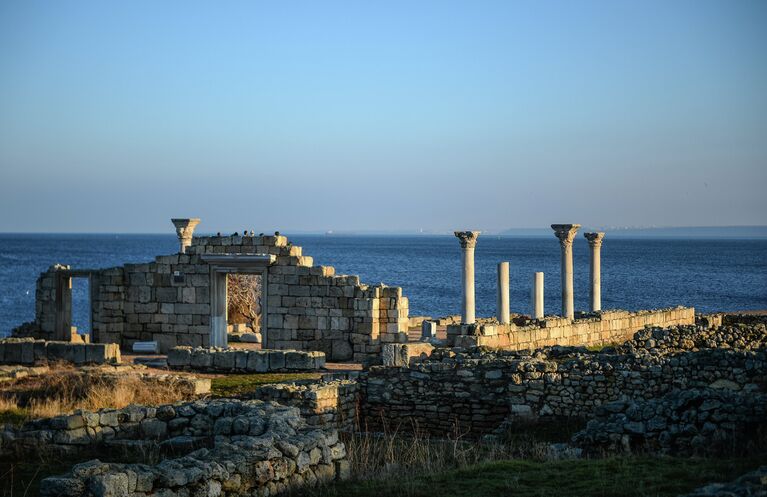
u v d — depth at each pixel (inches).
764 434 729.0
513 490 624.1
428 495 622.8
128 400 1059.3
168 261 1697.8
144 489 551.2
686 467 653.3
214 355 1406.3
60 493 535.8
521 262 7824.8
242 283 2337.6
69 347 1438.2
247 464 610.2
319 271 1594.5
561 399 964.0
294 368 1381.6
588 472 657.6
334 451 697.0
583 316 1764.3
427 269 6830.7
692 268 6914.4
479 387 1005.2
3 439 779.4
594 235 1918.1
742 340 1317.7
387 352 1149.1
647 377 951.6
